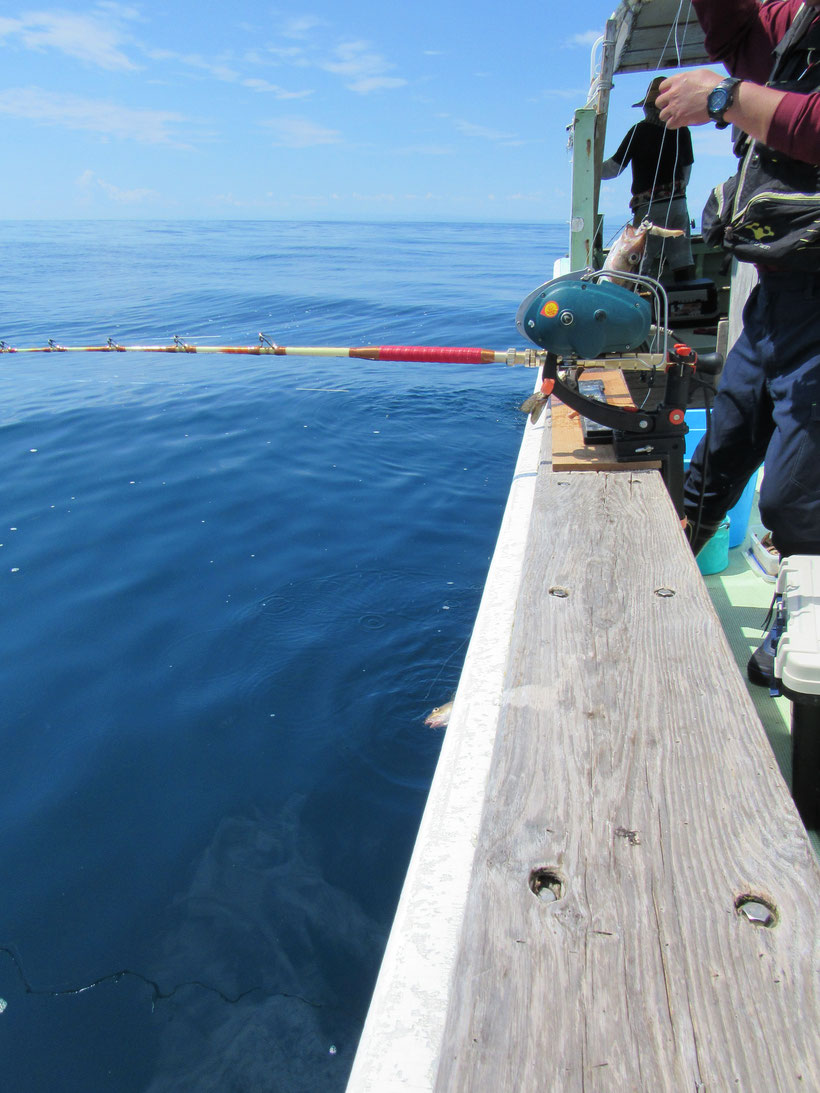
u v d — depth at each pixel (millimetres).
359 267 33781
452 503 5828
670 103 1562
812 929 867
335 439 7430
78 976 2219
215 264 36031
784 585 1692
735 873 949
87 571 4633
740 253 1733
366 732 3225
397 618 4109
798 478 1761
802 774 1579
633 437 2340
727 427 2072
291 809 2826
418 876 1327
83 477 6270
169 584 4469
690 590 1636
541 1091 727
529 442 3547
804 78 1532
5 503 5738
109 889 2504
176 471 6418
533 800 1093
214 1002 2141
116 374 10586
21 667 3676
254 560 4789
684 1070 734
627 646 1446
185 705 3402
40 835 2725
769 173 1639
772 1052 743
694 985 812
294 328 15719
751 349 1937
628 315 2213
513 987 827
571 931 885
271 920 2389
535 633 1511
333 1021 2082
